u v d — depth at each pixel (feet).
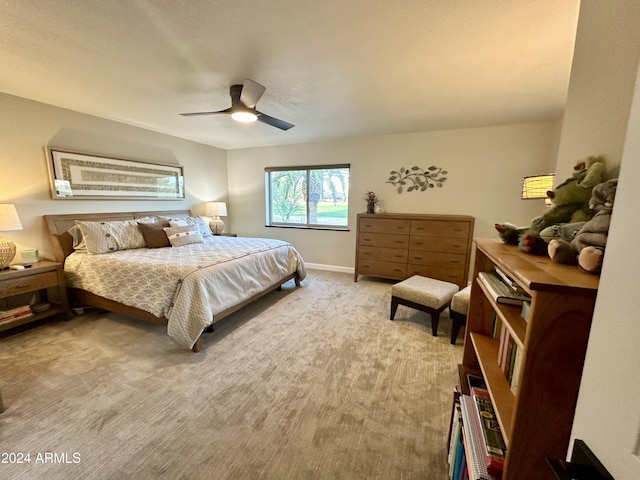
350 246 15.52
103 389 5.90
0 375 6.33
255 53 6.03
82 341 7.91
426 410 5.42
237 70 6.84
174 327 7.21
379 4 4.46
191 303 7.43
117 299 8.47
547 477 2.29
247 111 7.74
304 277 13.14
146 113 10.48
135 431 4.84
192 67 6.69
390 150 13.82
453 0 4.36
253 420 5.13
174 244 11.28
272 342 7.95
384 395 5.83
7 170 8.79
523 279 2.15
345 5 4.49
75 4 4.48
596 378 1.59
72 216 10.28
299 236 16.78
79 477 4.02
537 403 2.20
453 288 9.18
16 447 4.48
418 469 4.23
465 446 3.33
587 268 2.24
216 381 6.22
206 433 4.83
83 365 6.75
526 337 2.14
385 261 13.29
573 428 1.84
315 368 6.75
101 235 9.78
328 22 4.95
